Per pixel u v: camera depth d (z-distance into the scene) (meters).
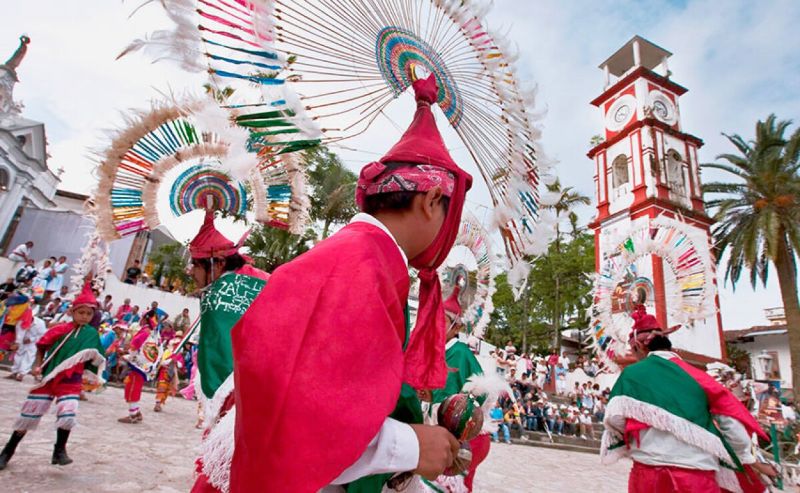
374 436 0.80
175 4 0.99
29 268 13.91
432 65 1.46
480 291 3.25
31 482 3.42
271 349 0.80
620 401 2.90
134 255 19.05
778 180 18.39
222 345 2.12
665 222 6.38
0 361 10.52
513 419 13.69
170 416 7.89
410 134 1.28
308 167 2.59
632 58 25.98
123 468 4.14
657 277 6.09
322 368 0.79
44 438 4.79
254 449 0.76
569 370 21.44
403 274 1.09
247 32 1.07
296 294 0.86
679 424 2.67
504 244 1.62
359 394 0.81
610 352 5.61
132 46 0.97
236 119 1.11
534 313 31.33
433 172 1.19
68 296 4.31
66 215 22.78
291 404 0.75
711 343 19.45
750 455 2.69
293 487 0.71
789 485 9.30
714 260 6.39
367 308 0.88
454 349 2.88
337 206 16.27
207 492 1.55
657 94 23.30
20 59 24.06
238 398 0.83
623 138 23.09
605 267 6.14
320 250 0.96
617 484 8.23
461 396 1.18
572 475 8.61
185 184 2.38
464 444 1.14
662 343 3.19
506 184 1.59
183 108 1.30
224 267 2.47
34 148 23.53
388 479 1.14
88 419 6.27
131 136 2.19
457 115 1.51
